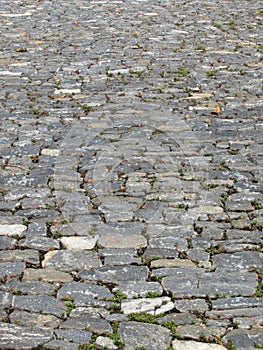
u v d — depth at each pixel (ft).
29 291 16.93
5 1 57.41
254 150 25.45
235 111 29.55
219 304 16.47
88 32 44.93
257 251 18.80
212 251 18.83
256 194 22.09
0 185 22.57
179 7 54.85
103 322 15.79
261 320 15.85
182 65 36.68
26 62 37.32
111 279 17.54
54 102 30.66
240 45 41.27
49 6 55.21
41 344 14.97
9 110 29.60
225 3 56.70
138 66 36.42
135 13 52.16
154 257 18.54
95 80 33.94
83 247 19.02
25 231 19.76
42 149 25.49
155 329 15.56
